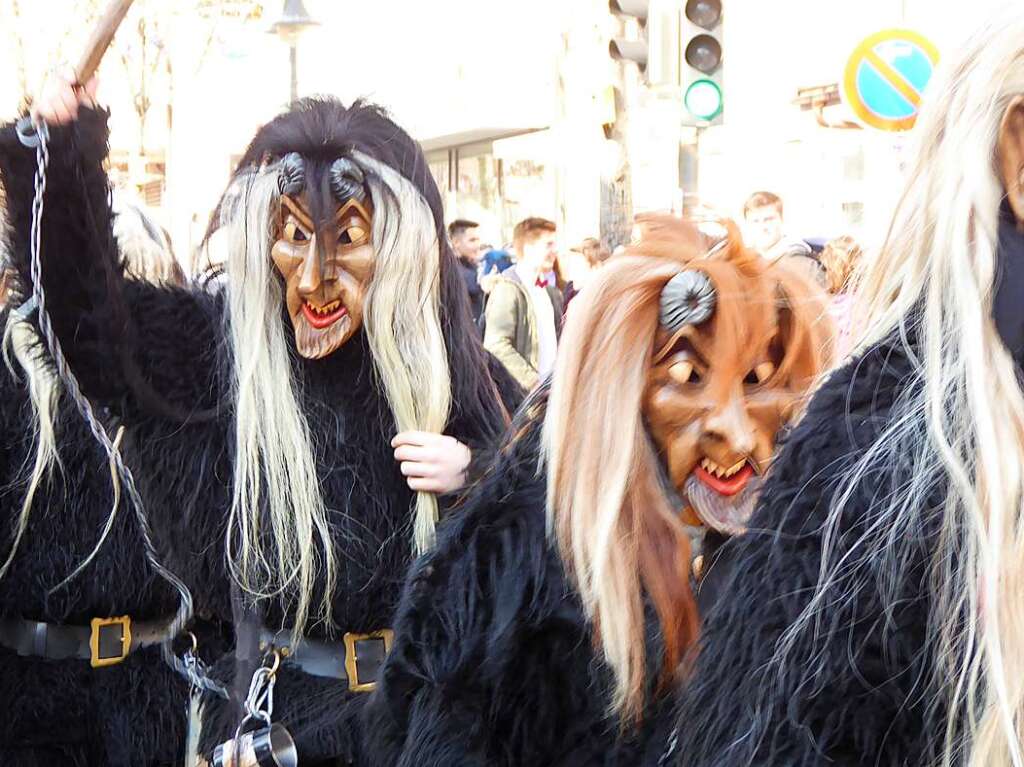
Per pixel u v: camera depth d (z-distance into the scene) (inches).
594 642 56.0
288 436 89.7
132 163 565.6
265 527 89.5
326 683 89.6
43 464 99.7
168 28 563.2
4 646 104.7
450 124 583.5
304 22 379.2
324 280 89.6
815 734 41.1
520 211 565.6
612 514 55.6
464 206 605.6
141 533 102.7
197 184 571.2
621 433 56.5
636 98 248.5
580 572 55.6
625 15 246.2
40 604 103.2
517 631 56.5
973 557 39.9
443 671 56.8
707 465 57.8
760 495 44.8
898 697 40.6
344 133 90.7
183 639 105.0
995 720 39.6
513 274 262.5
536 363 260.7
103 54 90.0
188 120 580.1
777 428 58.1
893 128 234.4
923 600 40.6
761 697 42.2
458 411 95.3
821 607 41.3
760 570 43.1
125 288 92.4
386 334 90.9
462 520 58.9
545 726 56.6
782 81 411.8
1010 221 42.8
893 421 41.8
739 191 388.8
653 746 55.7
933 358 41.6
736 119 423.8
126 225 111.1
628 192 248.7
